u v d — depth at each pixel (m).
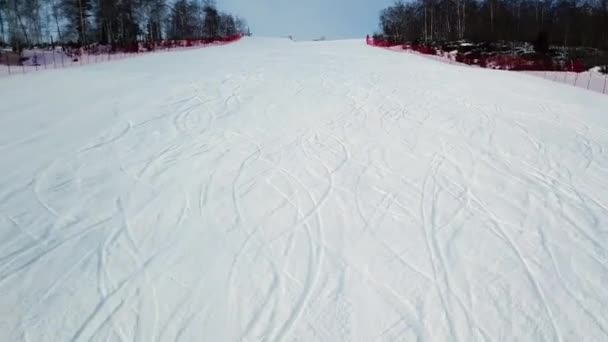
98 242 4.27
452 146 7.03
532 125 8.21
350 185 5.59
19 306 3.41
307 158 6.45
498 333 3.20
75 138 7.00
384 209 4.99
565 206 5.10
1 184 5.40
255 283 3.71
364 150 6.80
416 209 5.00
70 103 8.95
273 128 7.78
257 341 3.10
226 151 6.66
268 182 5.62
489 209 5.02
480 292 3.63
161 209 4.90
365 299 3.54
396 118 8.55
